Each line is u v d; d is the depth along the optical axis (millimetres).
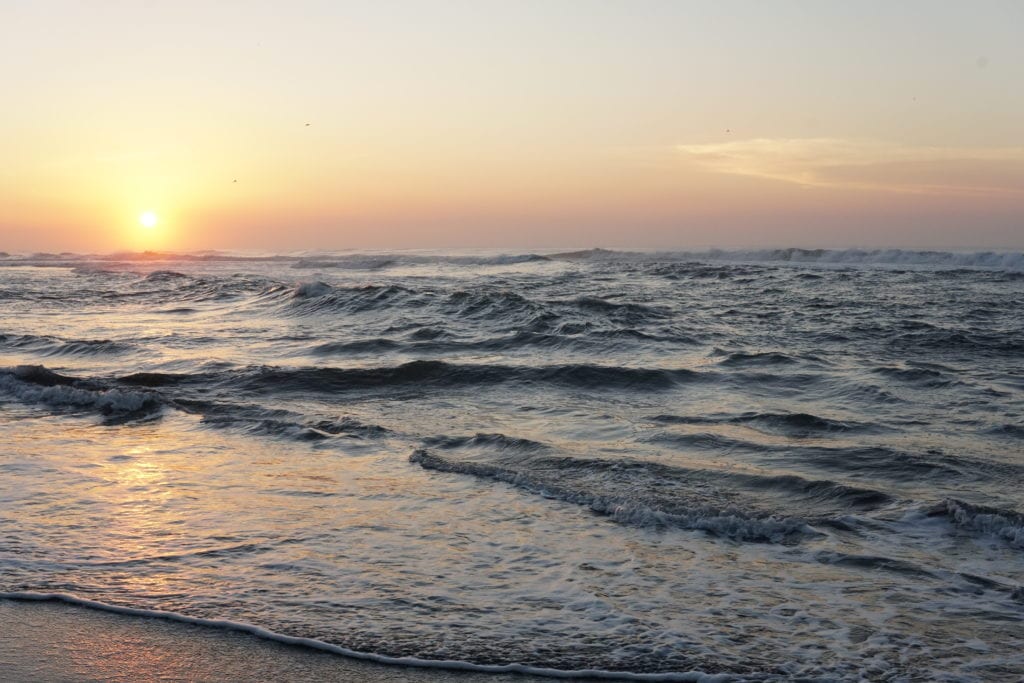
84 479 7340
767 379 12148
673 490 6934
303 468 7727
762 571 5266
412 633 4414
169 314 22328
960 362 13508
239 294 26438
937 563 5363
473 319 18859
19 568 5266
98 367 14000
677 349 14906
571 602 4801
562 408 10547
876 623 4531
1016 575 5160
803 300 22984
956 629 4453
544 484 7082
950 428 9133
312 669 4043
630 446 8523
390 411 10508
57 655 4180
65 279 38562
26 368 12609
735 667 4066
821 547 5660
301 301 22734
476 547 5676
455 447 8562
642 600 4828
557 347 15281
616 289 26844
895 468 7535
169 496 6832
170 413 10320
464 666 4082
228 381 12461
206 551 5578
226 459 8078
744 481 7176
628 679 3979
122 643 4301
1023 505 6535
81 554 5516
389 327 18219
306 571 5238
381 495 6863
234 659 4141
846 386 11492
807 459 7887
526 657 4168
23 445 8703
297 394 11633
